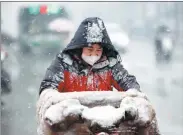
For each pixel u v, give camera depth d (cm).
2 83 2586
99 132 712
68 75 895
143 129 749
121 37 5156
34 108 2127
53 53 4616
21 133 1717
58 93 782
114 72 918
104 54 916
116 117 715
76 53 902
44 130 738
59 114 723
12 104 2195
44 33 4909
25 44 4728
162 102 2352
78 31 892
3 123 1844
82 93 767
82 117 718
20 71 3212
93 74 906
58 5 5194
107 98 762
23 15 5097
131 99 758
